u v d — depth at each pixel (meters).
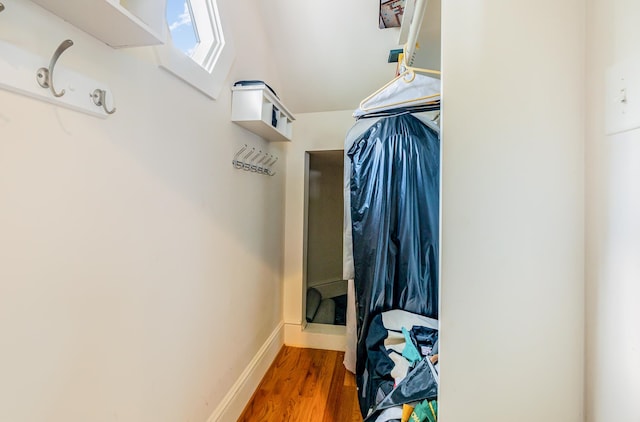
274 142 2.25
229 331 1.58
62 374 0.72
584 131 0.73
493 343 0.78
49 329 0.69
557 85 0.74
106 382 0.84
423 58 1.72
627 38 0.60
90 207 0.78
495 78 0.77
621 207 0.62
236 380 1.66
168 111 1.08
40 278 0.67
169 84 1.08
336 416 1.67
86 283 0.78
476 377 0.79
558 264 0.75
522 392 0.77
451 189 0.79
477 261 0.78
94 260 0.80
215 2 1.38
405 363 1.21
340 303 3.05
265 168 2.06
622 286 0.62
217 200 1.44
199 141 1.28
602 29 0.67
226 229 1.53
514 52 0.76
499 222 0.77
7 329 0.61
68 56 0.71
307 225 2.69
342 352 2.45
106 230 0.83
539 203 0.75
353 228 1.59
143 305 0.98
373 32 1.94
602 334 0.68
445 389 0.80
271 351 2.22
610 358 0.65
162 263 1.06
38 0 0.62
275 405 1.77
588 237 0.72
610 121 0.65
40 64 0.65
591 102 0.70
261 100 1.52
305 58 2.15
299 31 2.00
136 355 0.95
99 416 0.82
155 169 1.02
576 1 0.73
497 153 0.77
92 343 0.80
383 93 1.40
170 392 1.11
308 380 2.03
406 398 1.03
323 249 3.23
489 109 0.77
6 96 0.60
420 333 1.33
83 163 0.76
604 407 0.67
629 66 0.59
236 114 1.54
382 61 2.09
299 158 2.54
